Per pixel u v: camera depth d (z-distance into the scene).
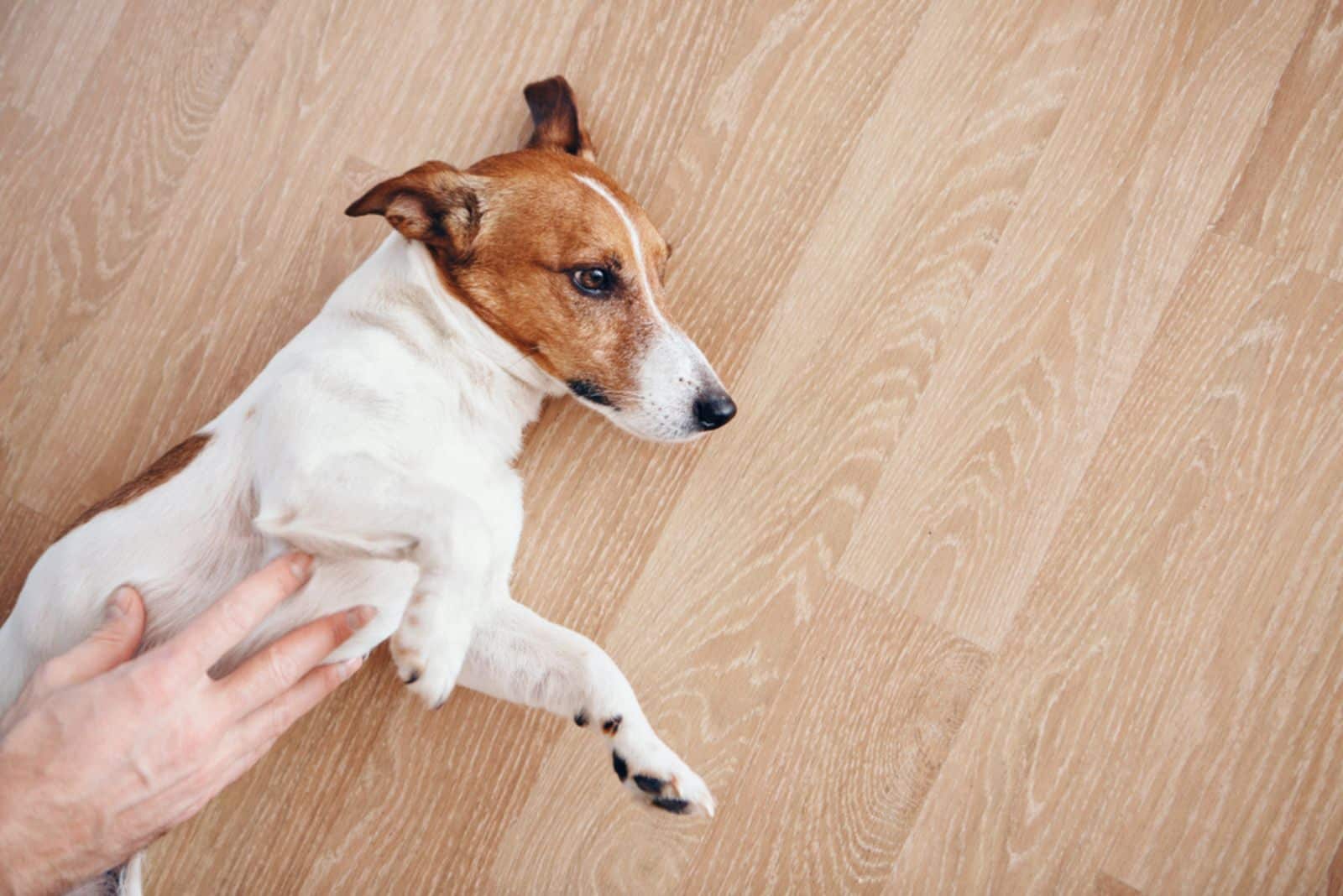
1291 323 0.65
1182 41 0.66
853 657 0.65
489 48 0.67
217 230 0.67
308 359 0.56
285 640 0.51
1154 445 0.65
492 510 0.59
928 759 0.65
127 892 0.57
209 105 0.67
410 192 0.56
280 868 0.65
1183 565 0.65
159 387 0.67
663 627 0.65
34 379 0.67
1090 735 0.64
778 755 0.65
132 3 0.67
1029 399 0.65
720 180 0.66
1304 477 0.65
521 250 0.58
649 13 0.67
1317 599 0.64
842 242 0.66
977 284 0.66
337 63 0.67
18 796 0.47
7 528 0.66
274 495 0.53
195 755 0.49
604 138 0.67
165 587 0.55
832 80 0.66
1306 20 0.65
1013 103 0.66
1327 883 0.63
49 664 0.51
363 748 0.65
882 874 0.64
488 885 0.65
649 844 0.65
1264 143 0.65
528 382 0.60
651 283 0.60
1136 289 0.65
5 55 0.67
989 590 0.65
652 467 0.66
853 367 0.66
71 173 0.67
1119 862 0.64
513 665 0.60
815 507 0.65
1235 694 0.64
